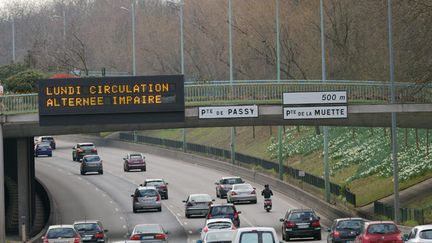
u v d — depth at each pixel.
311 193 144.38
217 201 144.50
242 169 177.62
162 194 148.62
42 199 145.25
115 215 130.62
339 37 183.62
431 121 113.69
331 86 133.75
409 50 138.75
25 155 118.12
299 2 194.38
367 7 173.50
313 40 188.75
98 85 101.75
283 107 102.94
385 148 156.50
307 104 103.06
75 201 148.50
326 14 185.25
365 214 118.69
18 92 151.00
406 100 117.56
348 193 131.75
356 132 176.88
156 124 109.94
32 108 105.06
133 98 101.75
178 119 102.12
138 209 132.12
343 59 184.88
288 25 192.88
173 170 192.00
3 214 105.06
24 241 103.75
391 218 111.94
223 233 70.00
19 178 117.69
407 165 139.38
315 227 94.06
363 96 120.00
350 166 157.50
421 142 149.38
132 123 102.00
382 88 118.56
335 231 81.31
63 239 80.12
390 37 110.75
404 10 141.00
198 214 124.12
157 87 101.94
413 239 64.62
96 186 167.62
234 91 112.38
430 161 135.88
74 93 101.75
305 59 192.25
